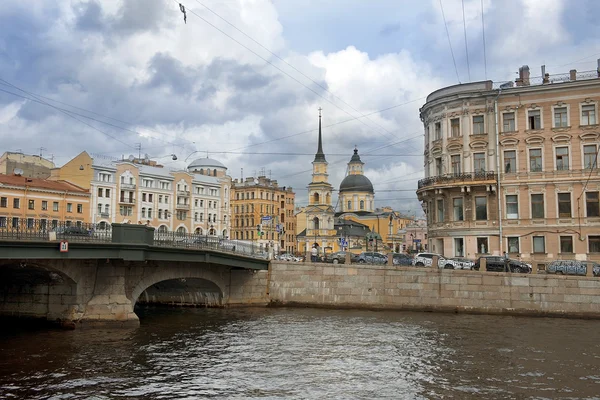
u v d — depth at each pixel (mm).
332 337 31953
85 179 79250
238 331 34312
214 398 19547
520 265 44125
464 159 51812
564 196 48750
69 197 75688
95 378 22000
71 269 32938
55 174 80125
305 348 28594
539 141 49562
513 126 50688
